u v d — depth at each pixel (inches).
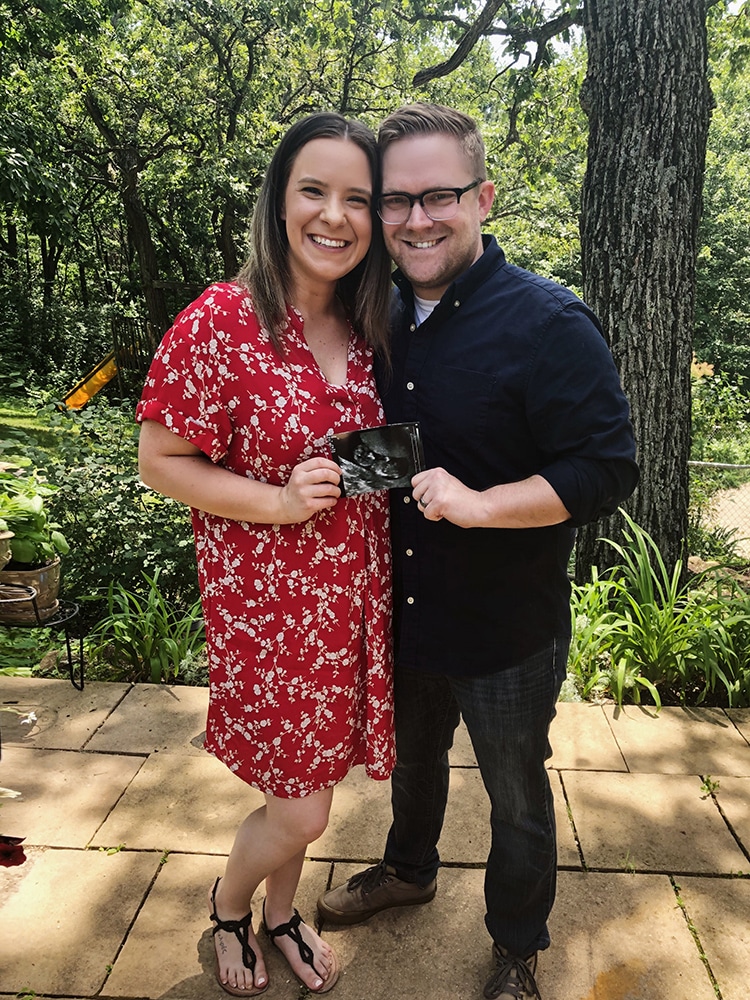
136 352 547.5
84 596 150.4
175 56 490.6
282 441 55.2
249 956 69.0
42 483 167.0
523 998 67.2
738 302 749.3
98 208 724.7
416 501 56.5
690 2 133.9
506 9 249.1
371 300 59.9
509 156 384.5
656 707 115.9
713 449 343.3
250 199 497.7
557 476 52.7
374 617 60.9
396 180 55.7
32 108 451.2
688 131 136.9
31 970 69.8
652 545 134.6
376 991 69.1
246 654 58.9
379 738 63.1
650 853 85.6
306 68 502.3
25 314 603.8
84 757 101.4
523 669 60.1
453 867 83.9
